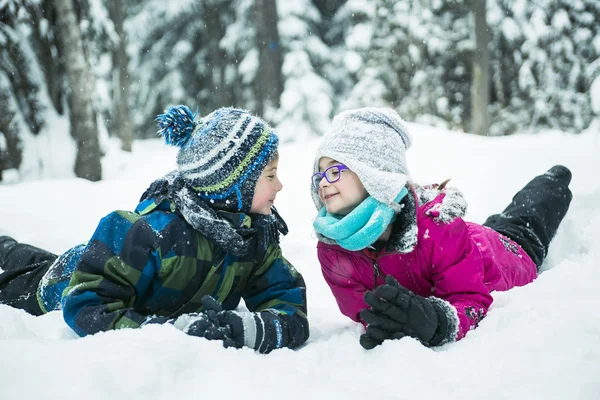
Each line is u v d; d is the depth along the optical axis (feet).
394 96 42.19
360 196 6.55
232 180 6.21
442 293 6.62
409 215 6.46
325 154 6.58
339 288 7.20
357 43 40.98
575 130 39.96
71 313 5.80
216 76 49.60
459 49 40.47
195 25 50.52
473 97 37.88
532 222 9.56
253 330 5.61
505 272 8.18
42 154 19.85
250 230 6.46
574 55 40.04
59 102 20.62
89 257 5.95
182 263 6.19
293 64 41.32
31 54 19.98
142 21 49.21
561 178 10.12
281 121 40.83
